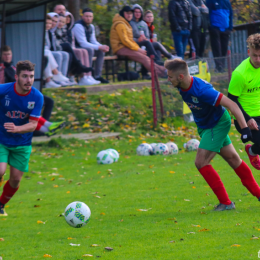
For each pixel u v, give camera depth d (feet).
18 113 65.21
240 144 128.88
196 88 56.29
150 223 56.85
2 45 131.13
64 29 167.63
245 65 64.03
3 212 70.49
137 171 101.35
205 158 58.80
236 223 52.08
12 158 68.18
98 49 180.75
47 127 88.53
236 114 56.03
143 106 174.29
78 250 47.91
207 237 47.70
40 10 145.59
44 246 51.16
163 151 122.93
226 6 193.98
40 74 148.56
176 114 167.12
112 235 52.95
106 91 177.37
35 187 94.38
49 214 68.85
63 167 112.27
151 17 198.90
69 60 166.81
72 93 169.48
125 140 145.48
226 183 76.84
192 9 188.75
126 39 184.03
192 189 76.18
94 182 92.17
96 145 136.56
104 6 244.22
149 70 182.91
